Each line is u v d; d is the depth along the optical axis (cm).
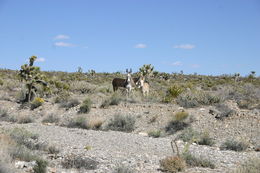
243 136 1547
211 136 1600
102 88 3017
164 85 3972
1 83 3169
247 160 1065
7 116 2056
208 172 914
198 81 4853
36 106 2247
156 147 1309
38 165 830
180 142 1455
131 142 1395
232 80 4866
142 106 2094
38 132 1532
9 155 892
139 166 957
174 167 923
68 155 1047
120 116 1866
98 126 1816
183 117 1767
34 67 2442
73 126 1827
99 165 948
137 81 2594
